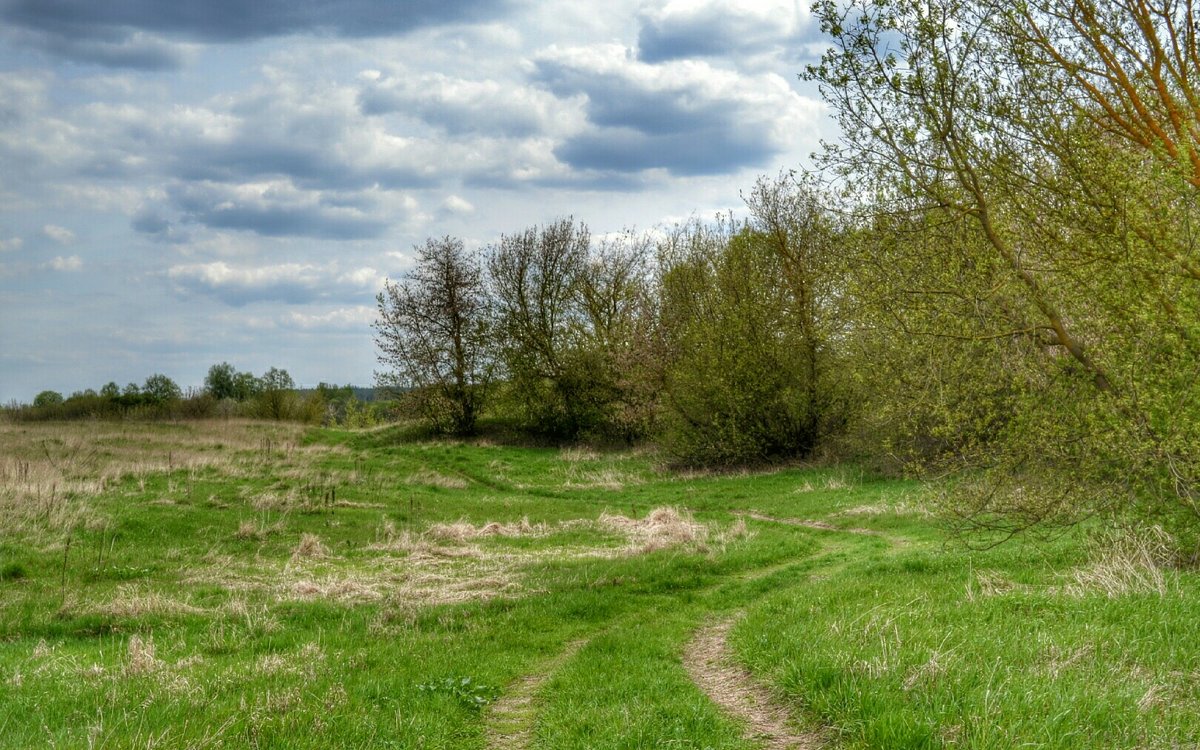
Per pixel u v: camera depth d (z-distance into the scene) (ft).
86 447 130.62
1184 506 40.24
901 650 27.94
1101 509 42.70
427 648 38.37
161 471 107.55
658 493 115.65
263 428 179.83
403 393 176.45
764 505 97.76
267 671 33.65
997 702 22.30
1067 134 42.16
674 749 24.08
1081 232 42.63
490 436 178.81
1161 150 38.01
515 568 61.67
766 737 25.31
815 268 112.88
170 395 206.39
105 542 68.08
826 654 28.60
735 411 126.62
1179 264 38.17
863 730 22.45
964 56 43.68
